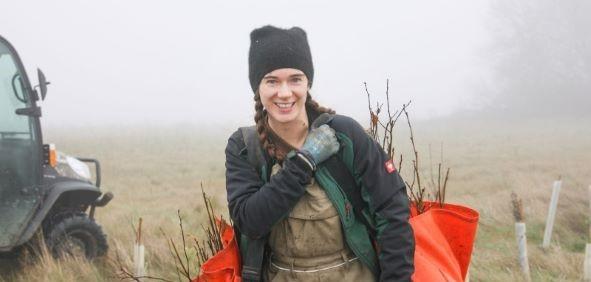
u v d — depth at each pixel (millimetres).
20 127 5777
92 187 6234
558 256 6414
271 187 2166
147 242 6758
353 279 2326
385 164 2273
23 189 5773
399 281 2205
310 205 2258
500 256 6648
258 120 2336
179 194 11688
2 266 6164
